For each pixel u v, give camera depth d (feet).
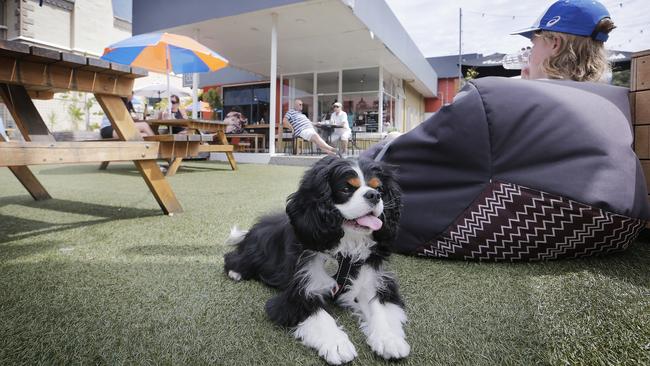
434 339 3.79
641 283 4.97
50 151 7.09
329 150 11.64
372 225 4.15
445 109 6.01
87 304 4.51
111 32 50.01
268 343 3.75
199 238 7.53
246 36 31.96
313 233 4.27
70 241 7.22
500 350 3.58
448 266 5.94
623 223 5.15
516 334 3.84
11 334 3.79
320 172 4.41
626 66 15.19
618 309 4.23
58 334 3.81
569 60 6.51
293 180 17.15
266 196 12.66
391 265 5.95
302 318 4.04
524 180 5.48
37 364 3.32
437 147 6.05
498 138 5.64
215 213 9.95
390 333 3.70
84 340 3.71
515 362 3.40
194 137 10.30
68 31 45.27
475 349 3.61
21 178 11.55
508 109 5.61
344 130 30.35
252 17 27.78
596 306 4.32
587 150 5.26
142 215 9.68
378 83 40.98
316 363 3.43
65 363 3.34
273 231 5.39
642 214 5.20
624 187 5.12
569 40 6.46
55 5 43.78
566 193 5.22
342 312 4.56
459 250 6.01
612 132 5.36
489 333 3.88
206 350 3.59
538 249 5.65
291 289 4.24
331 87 42.86
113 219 9.18
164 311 4.37
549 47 6.72
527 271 5.59
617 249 5.79
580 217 5.19
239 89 46.85
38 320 4.09
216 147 20.86
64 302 4.55
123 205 11.10
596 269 5.53
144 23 31.94
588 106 5.50
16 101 7.44
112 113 8.64
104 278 5.36
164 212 9.78
